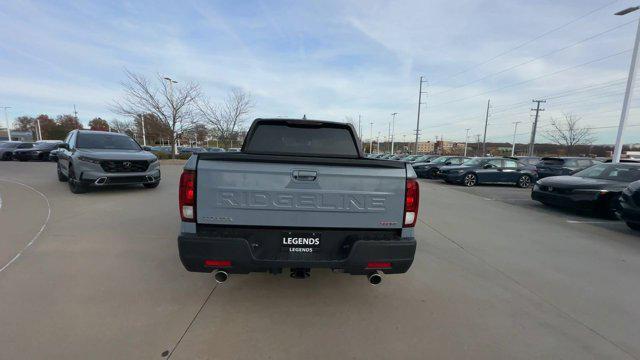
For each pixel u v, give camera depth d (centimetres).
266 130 397
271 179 275
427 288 365
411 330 283
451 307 325
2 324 270
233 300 321
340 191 282
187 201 272
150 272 379
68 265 394
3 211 661
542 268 438
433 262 448
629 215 625
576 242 564
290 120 391
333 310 311
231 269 274
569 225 693
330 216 283
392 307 320
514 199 1069
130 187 998
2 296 316
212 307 308
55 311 292
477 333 282
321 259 283
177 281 358
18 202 749
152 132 2550
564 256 489
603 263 463
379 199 287
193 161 271
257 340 261
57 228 544
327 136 402
